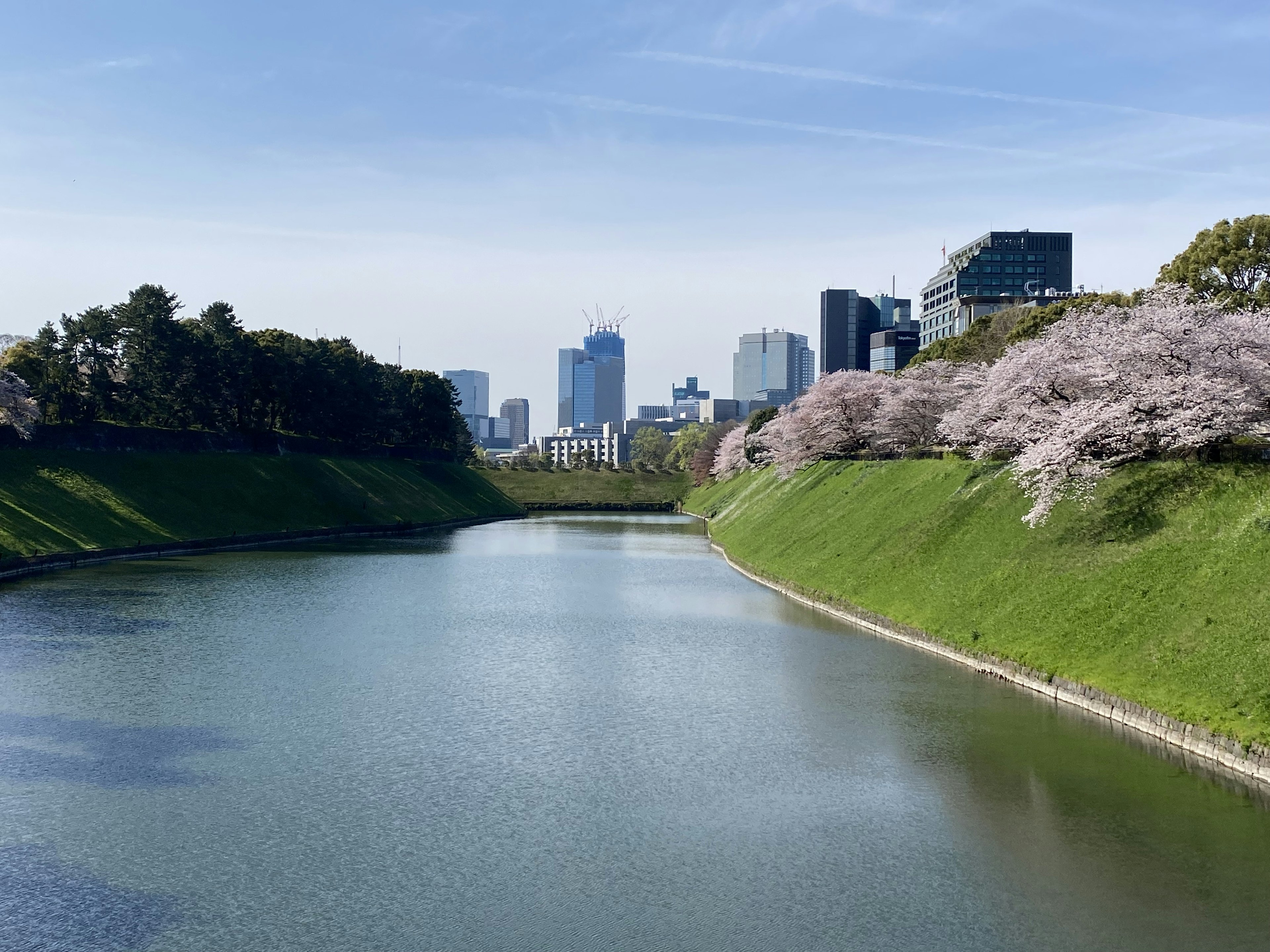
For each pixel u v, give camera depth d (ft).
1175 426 139.44
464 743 108.78
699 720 117.60
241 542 328.70
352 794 93.30
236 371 410.31
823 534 244.22
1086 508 152.66
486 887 74.64
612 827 85.87
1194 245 247.29
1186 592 119.85
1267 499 126.31
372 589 231.30
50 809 89.25
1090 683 116.98
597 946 66.33
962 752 103.50
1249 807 87.15
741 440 544.21
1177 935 67.46
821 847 81.76
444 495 535.19
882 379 317.22
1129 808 87.56
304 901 72.33
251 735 110.83
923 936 67.56
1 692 128.57
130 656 150.30
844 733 111.24
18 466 309.22
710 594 225.35
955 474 206.90
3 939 66.80
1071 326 168.35
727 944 66.59
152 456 365.81
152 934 67.51
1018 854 79.92
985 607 150.10
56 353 355.97
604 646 161.79
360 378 524.93
